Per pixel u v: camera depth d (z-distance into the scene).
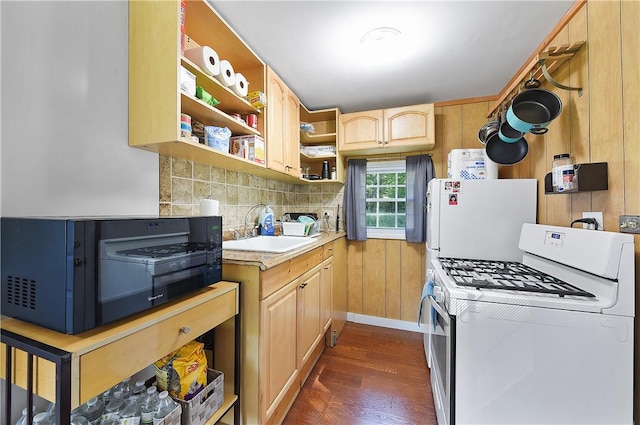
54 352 0.61
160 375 1.04
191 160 1.56
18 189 0.89
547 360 0.96
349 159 2.78
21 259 0.73
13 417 0.86
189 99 1.19
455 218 1.82
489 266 1.55
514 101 1.35
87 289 0.67
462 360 1.03
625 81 0.98
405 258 2.66
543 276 1.28
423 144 2.32
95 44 1.09
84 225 0.67
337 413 1.50
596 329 0.92
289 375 1.49
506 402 0.99
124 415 0.89
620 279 0.90
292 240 1.95
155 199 1.35
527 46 1.63
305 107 2.50
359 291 2.80
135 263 0.80
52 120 0.97
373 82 2.11
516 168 2.00
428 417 1.47
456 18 1.39
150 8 1.16
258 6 1.31
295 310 1.57
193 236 1.00
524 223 1.62
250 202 2.16
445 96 2.38
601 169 1.07
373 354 2.14
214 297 1.05
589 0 1.17
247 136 1.67
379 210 2.86
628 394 0.89
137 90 1.18
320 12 1.35
